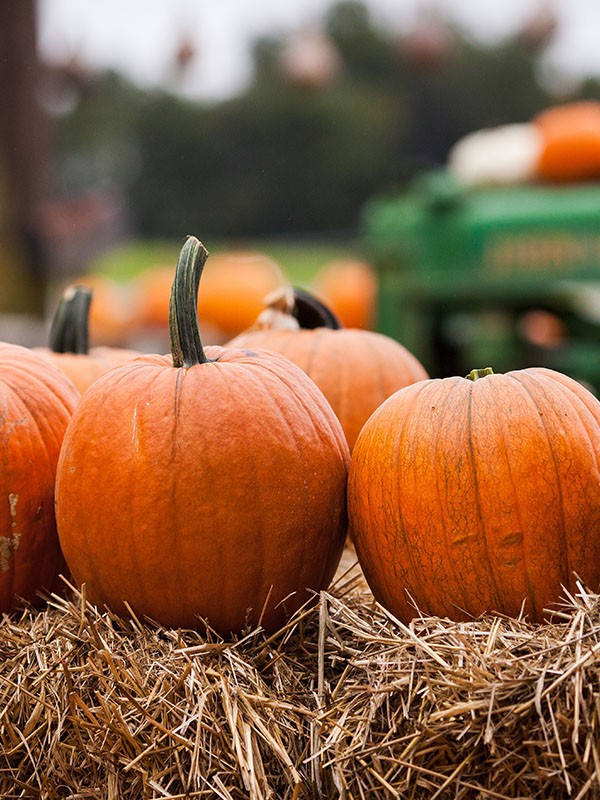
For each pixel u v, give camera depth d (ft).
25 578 4.12
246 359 4.03
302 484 3.85
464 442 3.68
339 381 4.84
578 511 3.67
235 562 3.79
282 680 3.68
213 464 3.75
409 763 3.43
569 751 3.34
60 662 3.65
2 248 14.11
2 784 3.64
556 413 3.71
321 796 3.53
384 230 10.26
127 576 3.83
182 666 3.64
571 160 10.60
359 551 3.94
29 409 4.13
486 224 9.44
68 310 5.29
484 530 3.66
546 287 9.25
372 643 3.69
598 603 3.51
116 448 3.80
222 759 3.55
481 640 3.49
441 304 10.00
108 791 3.57
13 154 14.58
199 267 3.96
